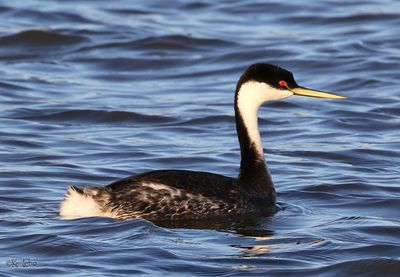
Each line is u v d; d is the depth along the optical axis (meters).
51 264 12.45
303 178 16.38
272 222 14.16
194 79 23.48
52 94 21.80
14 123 19.64
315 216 14.48
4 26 26.67
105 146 18.25
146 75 23.73
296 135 19.17
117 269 12.30
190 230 13.69
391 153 17.83
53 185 15.89
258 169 14.76
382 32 26.39
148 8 28.80
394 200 15.12
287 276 12.26
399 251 13.00
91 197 13.97
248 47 25.16
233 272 12.30
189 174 14.27
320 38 26.02
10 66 24.06
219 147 18.30
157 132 19.34
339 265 12.49
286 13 28.17
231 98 21.75
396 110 20.67
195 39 25.61
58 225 13.66
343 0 29.20
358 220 14.22
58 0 29.30
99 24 26.97
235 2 29.19
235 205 14.20
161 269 12.34
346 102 21.34
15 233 13.38
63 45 25.53
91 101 21.25
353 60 24.09
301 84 22.88
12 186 15.74
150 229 13.49
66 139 18.67
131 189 13.93
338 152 17.83
